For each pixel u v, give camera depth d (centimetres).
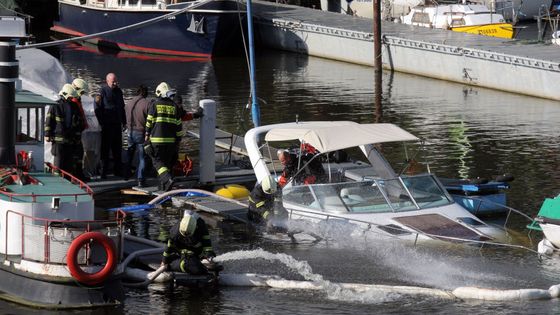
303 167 2966
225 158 3828
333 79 6438
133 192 3306
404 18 8275
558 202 2625
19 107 2708
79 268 2158
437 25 7938
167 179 3256
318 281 2342
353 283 2364
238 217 3009
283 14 8362
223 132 4222
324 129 3045
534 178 3584
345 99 5594
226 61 7506
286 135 3045
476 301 2245
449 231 2728
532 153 4050
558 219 2600
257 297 2283
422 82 6341
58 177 2570
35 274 2198
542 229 2648
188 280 2355
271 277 2375
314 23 7750
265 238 2795
